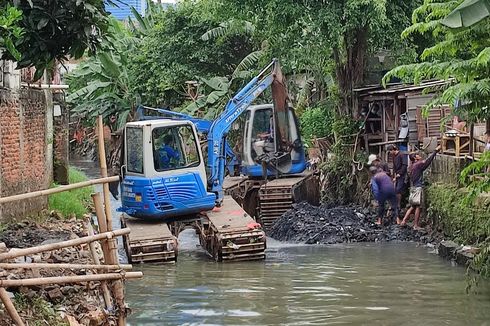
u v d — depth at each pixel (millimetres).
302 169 23391
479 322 11203
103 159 9688
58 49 10273
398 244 18766
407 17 22516
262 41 27547
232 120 20016
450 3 11227
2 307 8055
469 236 16359
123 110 37500
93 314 8688
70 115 44750
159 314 11867
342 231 19656
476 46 11047
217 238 16656
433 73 11422
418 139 21203
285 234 20188
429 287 13656
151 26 37625
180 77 33312
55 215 17297
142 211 17969
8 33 8906
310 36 22641
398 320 11383
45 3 9789
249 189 22828
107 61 35250
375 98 23359
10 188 15242
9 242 12898
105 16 10289
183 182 18016
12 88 15500
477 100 11367
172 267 16109
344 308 12172
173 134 18141
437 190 18922
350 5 21547
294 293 13336
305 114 28688
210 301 12773
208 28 32594
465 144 18547
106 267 8703
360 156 23188
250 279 14656
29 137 17047
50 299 8852
